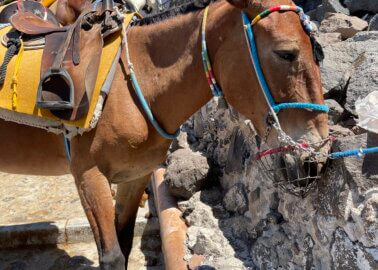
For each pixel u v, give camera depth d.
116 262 2.27
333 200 1.96
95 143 2.25
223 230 3.00
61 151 2.53
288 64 1.81
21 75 2.29
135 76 2.25
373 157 1.84
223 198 3.25
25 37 2.41
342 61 2.67
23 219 3.79
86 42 2.28
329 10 3.62
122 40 2.28
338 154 1.84
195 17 2.12
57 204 4.02
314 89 1.81
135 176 2.48
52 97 2.19
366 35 2.87
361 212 1.78
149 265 3.34
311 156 1.88
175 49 2.18
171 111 2.26
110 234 2.28
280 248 2.49
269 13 1.83
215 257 2.75
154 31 2.24
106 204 2.29
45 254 3.48
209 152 3.74
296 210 2.32
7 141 2.57
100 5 2.39
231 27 1.96
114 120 2.22
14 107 2.27
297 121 1.84
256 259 2.66
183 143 4.06
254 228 2.78
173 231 3.07
